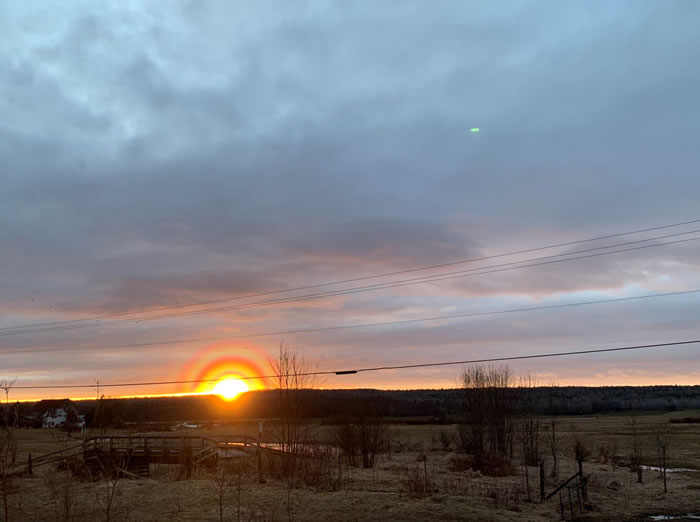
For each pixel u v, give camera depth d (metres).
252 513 21.75
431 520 21.19
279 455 35.94
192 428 76.56
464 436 52.12
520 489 30.14
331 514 22.03
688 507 24.97
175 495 25.69
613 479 34.97
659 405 135.38
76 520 20.94
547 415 66.12
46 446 48.75
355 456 46.22
